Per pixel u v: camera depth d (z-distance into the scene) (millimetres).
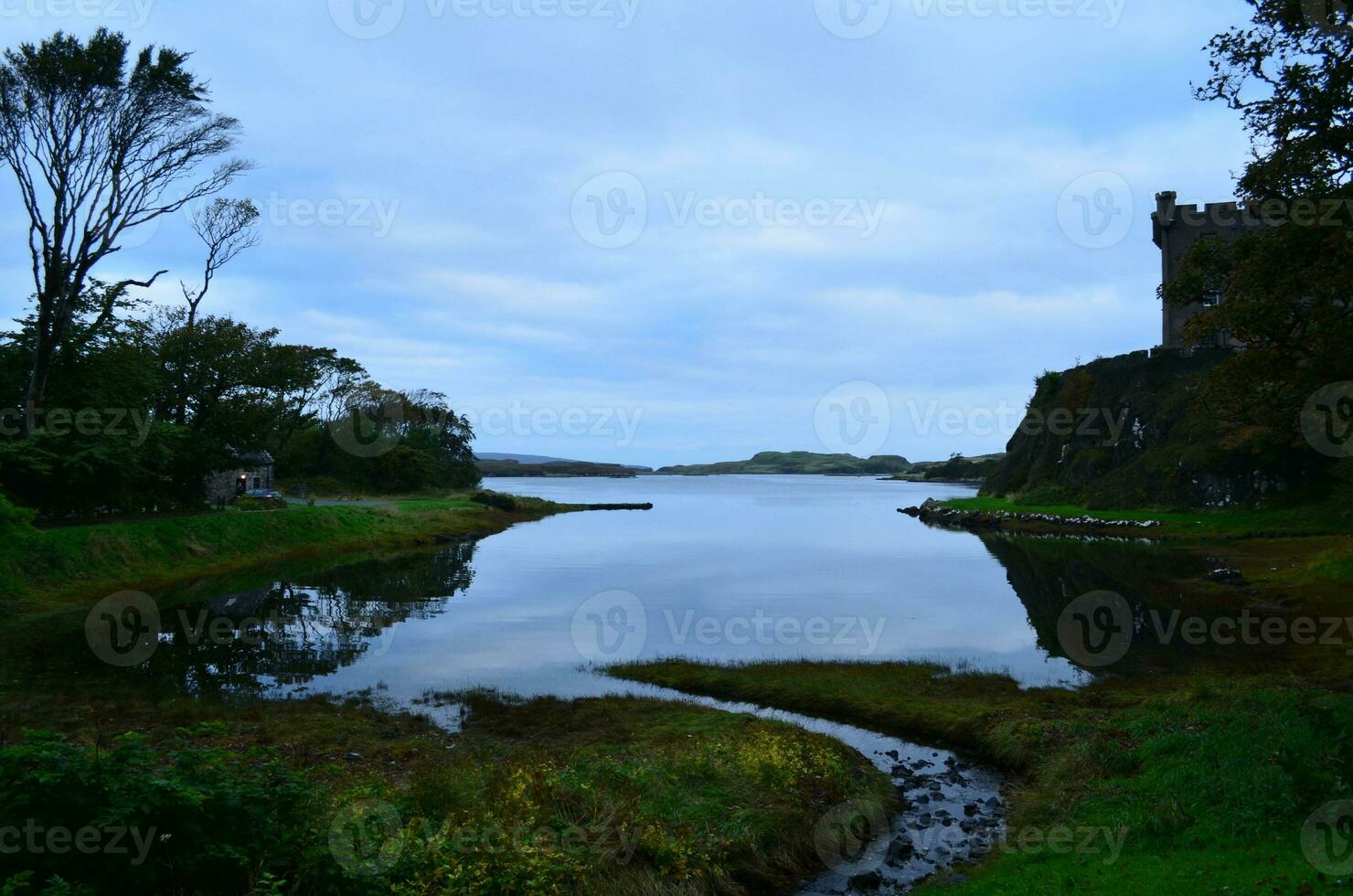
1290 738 10969
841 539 59438
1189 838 9508
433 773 10281
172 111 36812
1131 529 55719
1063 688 18203
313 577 38062
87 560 31750
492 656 22297
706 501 120562
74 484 35781
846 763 13562
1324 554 32469
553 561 45125
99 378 38562
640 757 12672
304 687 18812
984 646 23047
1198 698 15078
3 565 27938
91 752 7164
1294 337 15867
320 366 83312
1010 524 66188
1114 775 12188
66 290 36062
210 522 41406
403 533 55625
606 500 121562
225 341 51188
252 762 9336
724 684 19062
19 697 17125
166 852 6754
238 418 50125
